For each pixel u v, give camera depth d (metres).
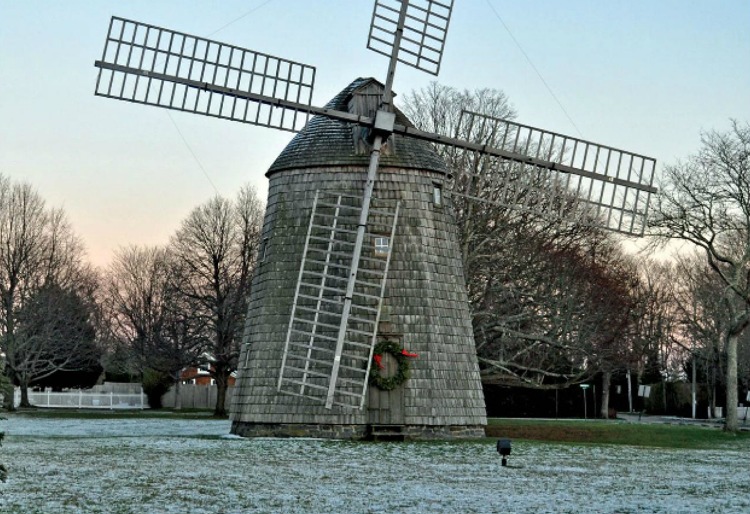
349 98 40.19
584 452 35.69
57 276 78.06
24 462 28.77
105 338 99.75
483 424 39.22
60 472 26.33
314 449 33.75
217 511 20.19
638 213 39.91
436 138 38.62
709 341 75.50
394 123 38.41
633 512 20.69
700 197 49.00
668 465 31.44
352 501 21.77
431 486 24.56
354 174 38.97
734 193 48.66
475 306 54.78
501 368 52.56
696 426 56.00
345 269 38.28
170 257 91.88
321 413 37.62
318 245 38.66
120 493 22.53
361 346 37.53
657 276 97.69
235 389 40.41
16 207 74.25
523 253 55.12
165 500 21.55
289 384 37.97
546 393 75.69
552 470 28.95
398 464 29.64
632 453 35.91
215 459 30.30
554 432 48.22
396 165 39.09
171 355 67.81
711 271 80.62
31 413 67.94
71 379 89.81
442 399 38.16
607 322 60.28
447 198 40.41
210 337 75.38
